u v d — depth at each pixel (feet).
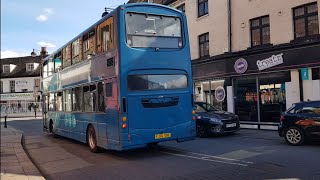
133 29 32.78
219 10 68.18
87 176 27.81
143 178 25.54
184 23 35.99
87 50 40.34
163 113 33.63
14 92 191.31
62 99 51.31
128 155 36.29
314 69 50.83
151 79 33.24
